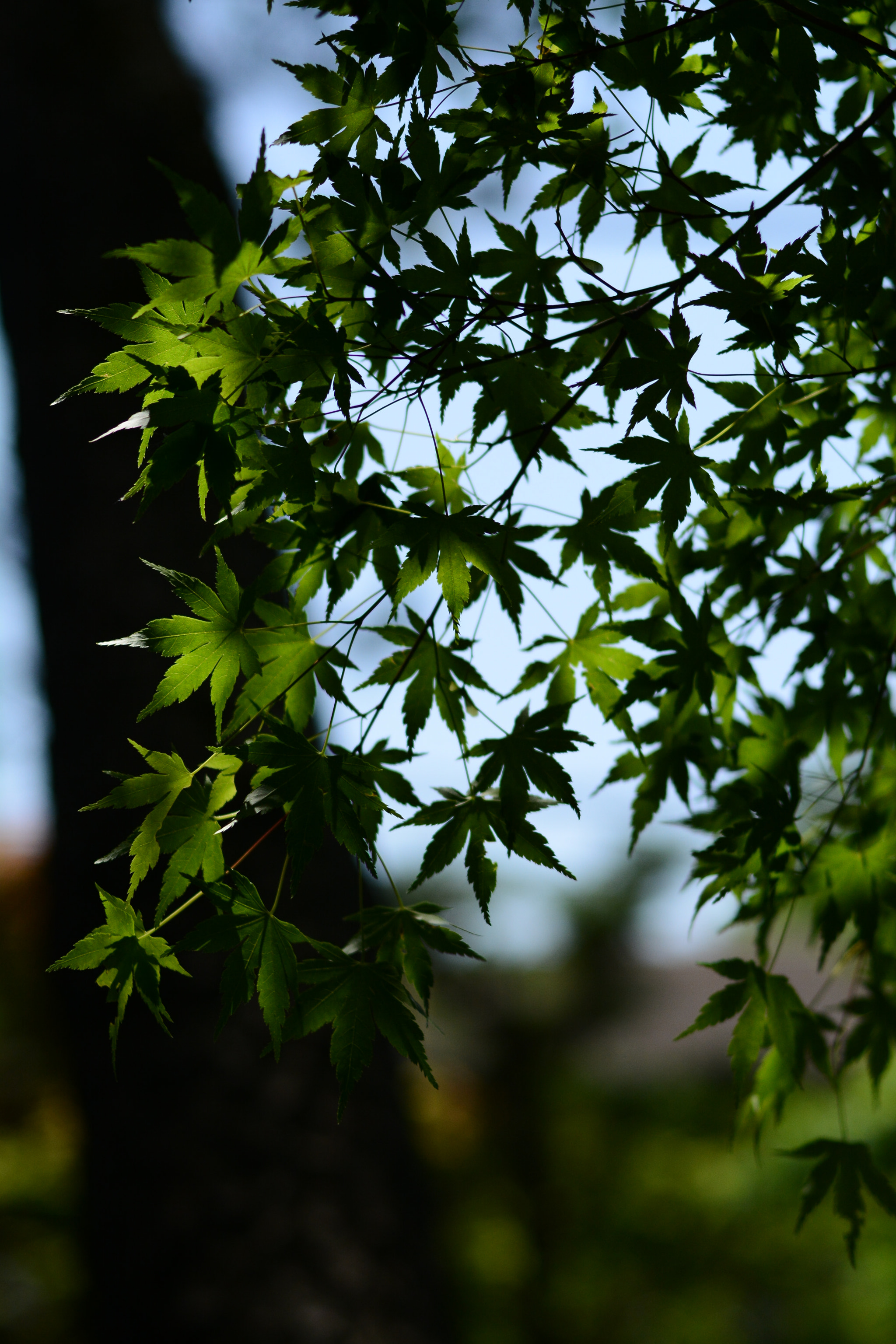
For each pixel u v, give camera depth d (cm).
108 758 214
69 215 234
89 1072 210
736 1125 189
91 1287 218
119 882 208
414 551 171
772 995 184
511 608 174
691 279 170
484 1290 582
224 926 170
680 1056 933
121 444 231
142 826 171
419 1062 171
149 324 167
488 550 171
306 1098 210
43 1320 453
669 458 168
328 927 218
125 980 170
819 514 183
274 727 171
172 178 165
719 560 184
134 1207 205
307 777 170
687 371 168
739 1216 634
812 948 191
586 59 171
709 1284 606
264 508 172
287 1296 204
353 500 173
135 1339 204
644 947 814
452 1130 693
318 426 172
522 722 173
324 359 169
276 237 167
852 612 187
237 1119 206
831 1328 552
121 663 218
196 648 171
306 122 168
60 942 214
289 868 216
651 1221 644
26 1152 539
